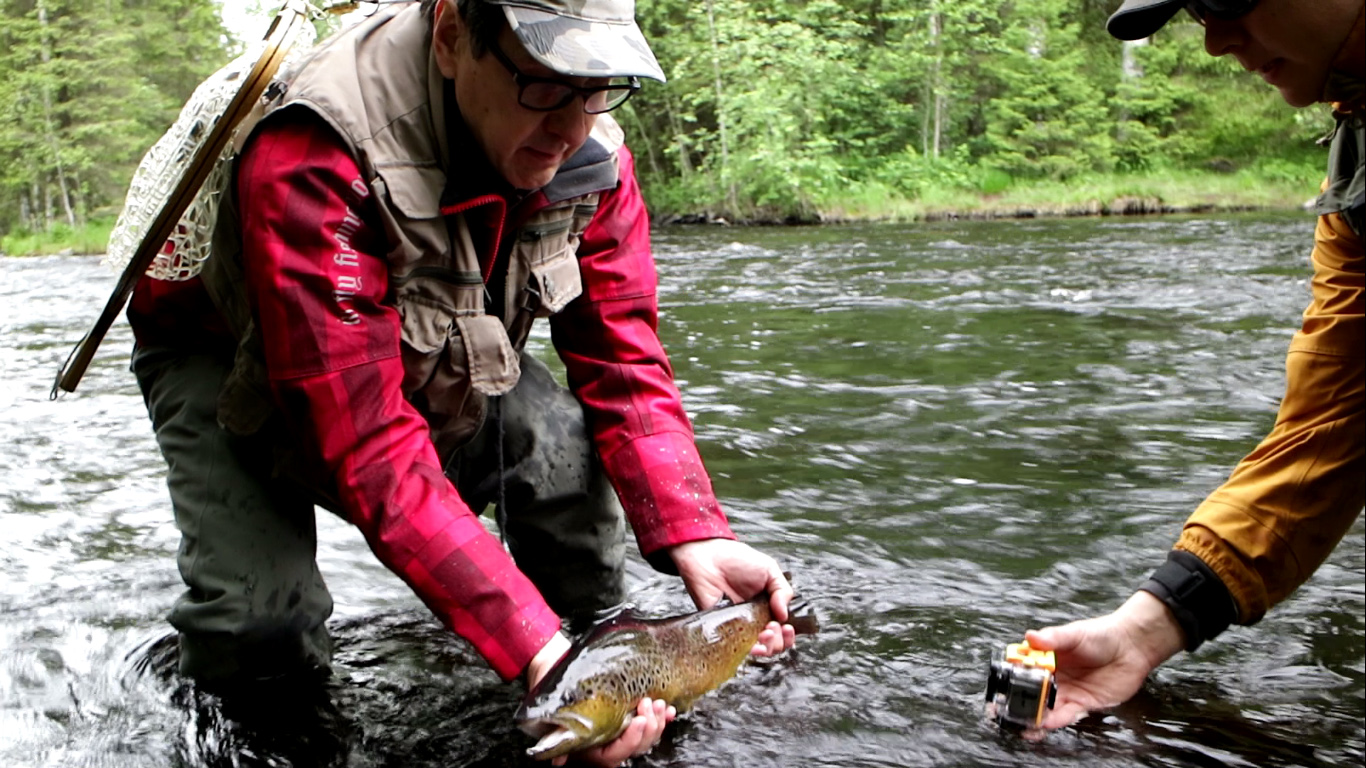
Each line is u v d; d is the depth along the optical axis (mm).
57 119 26734
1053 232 14523
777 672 2354
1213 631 2236
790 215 20109
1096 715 2176
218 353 2354
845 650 2461
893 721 2139
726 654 2158
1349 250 2215
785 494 3617
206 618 2227
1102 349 6047
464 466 2510
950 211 19641
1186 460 3941
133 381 5742
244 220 1910
